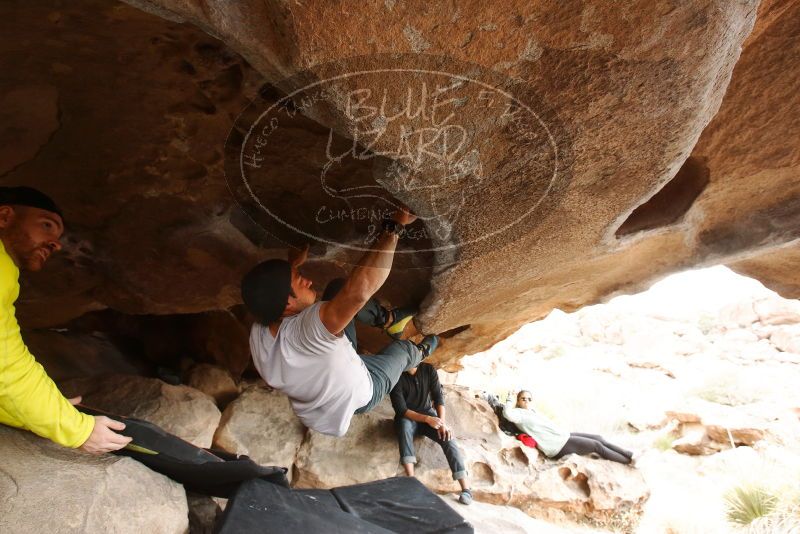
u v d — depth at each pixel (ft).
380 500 8.69
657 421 30.01
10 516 5.25
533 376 40.45
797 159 8.75
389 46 4.32
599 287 14.51
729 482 22.29
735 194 9.93
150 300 12.80
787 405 31.12
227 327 17.54
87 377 13.48
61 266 11.51
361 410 8.43
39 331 14.70
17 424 5.89
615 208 7.80
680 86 5.34
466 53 4.48
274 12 4.15
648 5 4.49
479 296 10.96
